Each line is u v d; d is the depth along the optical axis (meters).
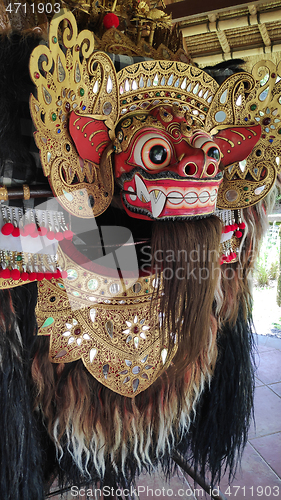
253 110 0.68
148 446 0.78
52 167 0.49
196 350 0.65
